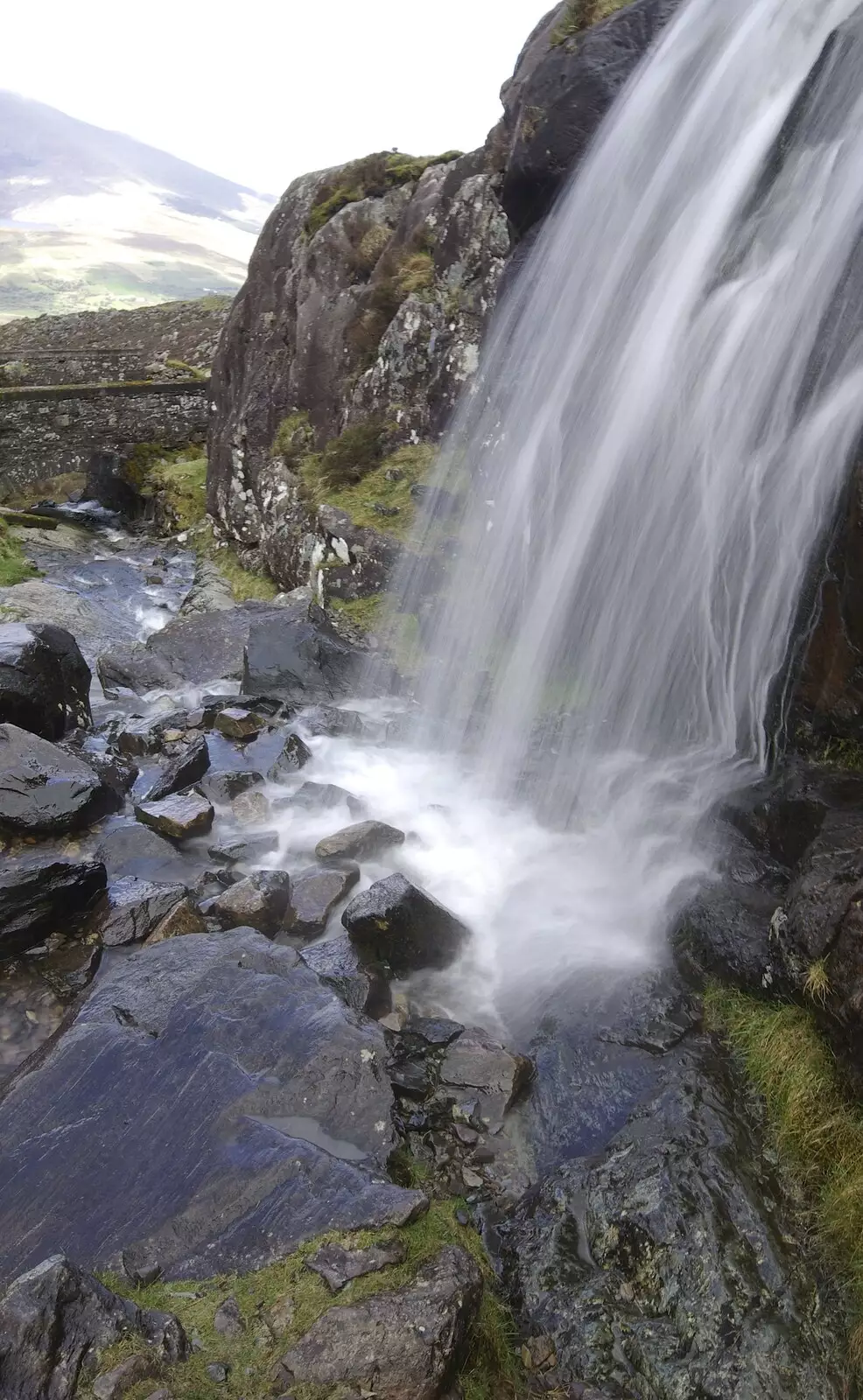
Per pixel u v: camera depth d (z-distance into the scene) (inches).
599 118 396.2
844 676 220.5
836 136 259.1
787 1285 142.2
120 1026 185.0
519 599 372.5
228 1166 154.5
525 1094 187.8
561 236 405.1
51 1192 153.3
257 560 594.2
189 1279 138.5
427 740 350.9
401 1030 201.0
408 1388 120.3
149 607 607.2
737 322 274.4
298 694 380.5
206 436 986.7
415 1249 140.6
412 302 510.6
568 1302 144.7
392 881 222.2
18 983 215.6
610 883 251.8
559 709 318.3
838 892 175.9
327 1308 130.0
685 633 280.2
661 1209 150.9
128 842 266.7
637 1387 133.6
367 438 508.1
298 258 622.5
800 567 234.8
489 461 433.7
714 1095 175.9
